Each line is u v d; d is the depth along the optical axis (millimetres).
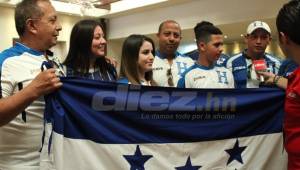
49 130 1673
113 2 9664
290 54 1585
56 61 1990
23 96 1516
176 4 8750
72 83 1747
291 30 1495
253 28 3082
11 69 1705
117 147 1837
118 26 10773
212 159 2016
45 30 1789
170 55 3445
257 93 2102
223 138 2047
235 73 3189
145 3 9023
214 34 2840
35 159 1781
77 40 2287
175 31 3357
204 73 2869
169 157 1937
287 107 1649
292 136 1645
